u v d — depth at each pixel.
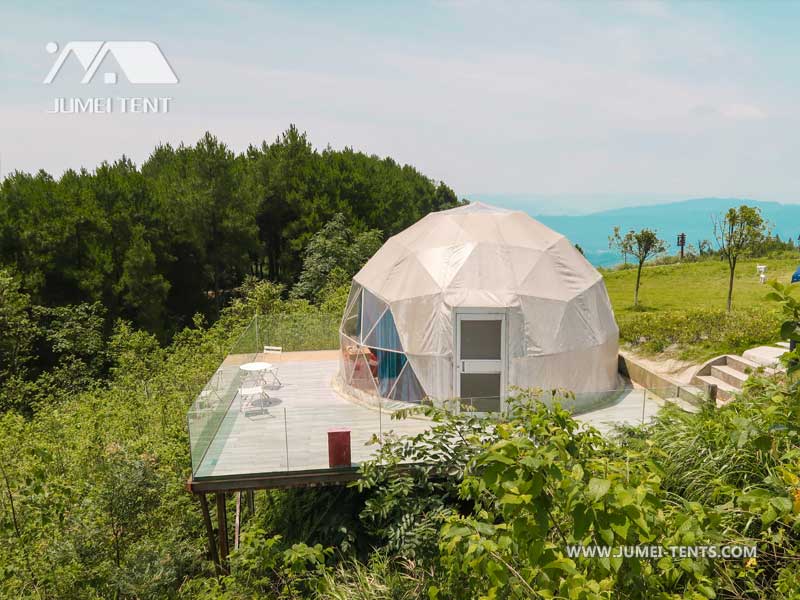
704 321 16.56
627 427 8.48
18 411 19.86
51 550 7.83
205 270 31.61
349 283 29.11
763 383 6.58
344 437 8.97
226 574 8.87
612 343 12.80
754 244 18.95
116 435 13.14
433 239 12.61
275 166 36.00
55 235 24.31
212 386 9.50
